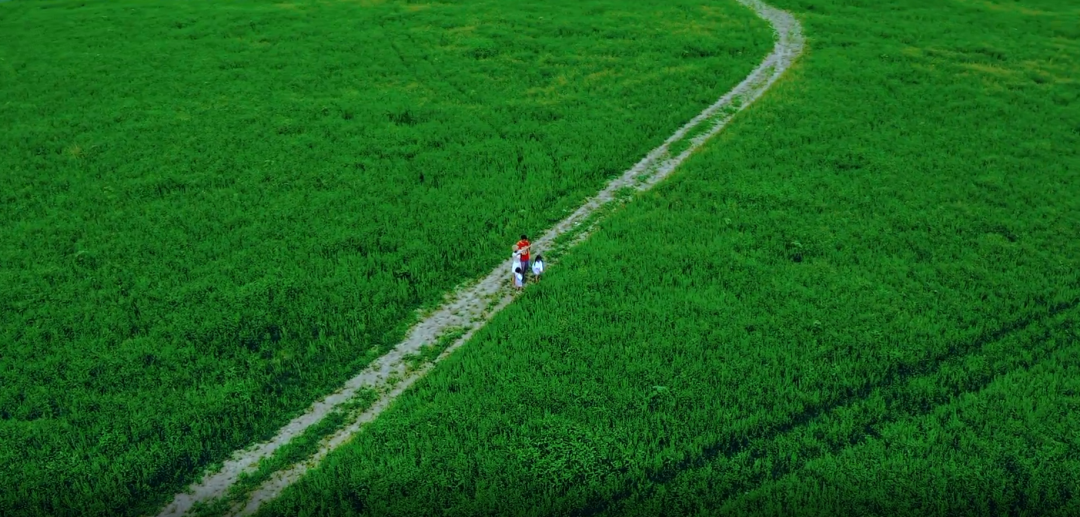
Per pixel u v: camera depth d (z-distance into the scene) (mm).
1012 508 15531
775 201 29203
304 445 17484
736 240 26234
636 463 16375
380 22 53125
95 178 31500
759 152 33719
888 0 59750
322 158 33500
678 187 30453
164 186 30766
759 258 25172
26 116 37812
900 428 17422
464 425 17469
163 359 20094
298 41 49125
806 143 34812
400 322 22391
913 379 19094
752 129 36250
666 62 45844
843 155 33406
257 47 48062
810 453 16797
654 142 35281
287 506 15508
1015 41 51000
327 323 22047
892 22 54688
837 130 36031
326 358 20625
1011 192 30109
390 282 23922
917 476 16000
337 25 52406
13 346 20562
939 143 34812
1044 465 16328
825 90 41281
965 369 19625
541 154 33781
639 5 57656
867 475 16016
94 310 22344
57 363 19844
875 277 23938
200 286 23484
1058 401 18328
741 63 45875
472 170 32344
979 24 54781
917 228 27312
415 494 15609
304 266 24938
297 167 32438
